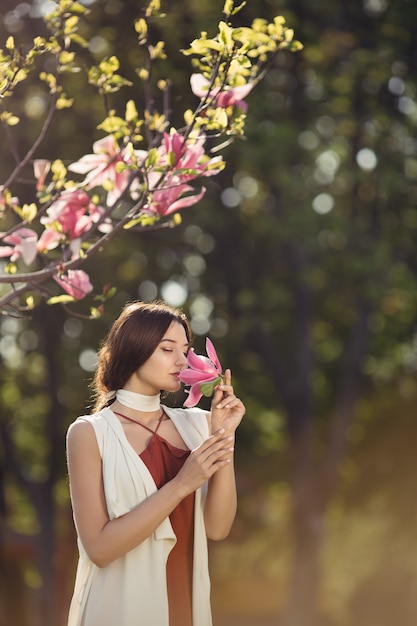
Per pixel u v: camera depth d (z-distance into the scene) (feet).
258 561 81.20
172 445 11.00
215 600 89.04
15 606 70.18
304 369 53.72
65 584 65.10
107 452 10.59
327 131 48.11
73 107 43.16
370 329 54.19
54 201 15.06
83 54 40.24
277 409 59.67
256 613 91.50
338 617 77.56
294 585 54.44
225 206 48.08
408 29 46.11
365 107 47.16
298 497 54.49
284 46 15.48
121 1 40.22
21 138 43.50
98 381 11.28
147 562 10.50
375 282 47.73
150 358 10.78
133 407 10.96
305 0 43.96
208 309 53.62
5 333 52.80
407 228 49.08
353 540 75.92
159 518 10.18
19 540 67.10
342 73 46.19
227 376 10.66
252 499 66.49
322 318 59.93
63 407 54.29
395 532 72.18
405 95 46.73
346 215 49.32
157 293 51.24
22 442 68.90
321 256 46.98
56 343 52.29
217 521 11.02
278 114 45.44
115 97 41.55
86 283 15.16
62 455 54.70
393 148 47.98
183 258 50.67
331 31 45.85
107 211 15.14
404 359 64.49
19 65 15.53
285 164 44.75
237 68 14.80
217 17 39.78
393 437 68.28
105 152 15.42
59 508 67.51
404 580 74.13
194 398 10.60
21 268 42.86
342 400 54.80
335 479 54.49
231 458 10.79
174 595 10.67
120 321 11.02
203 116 15.11
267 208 48.78
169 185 14.76
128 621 10.34
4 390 62.28
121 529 10.18
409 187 47.26
